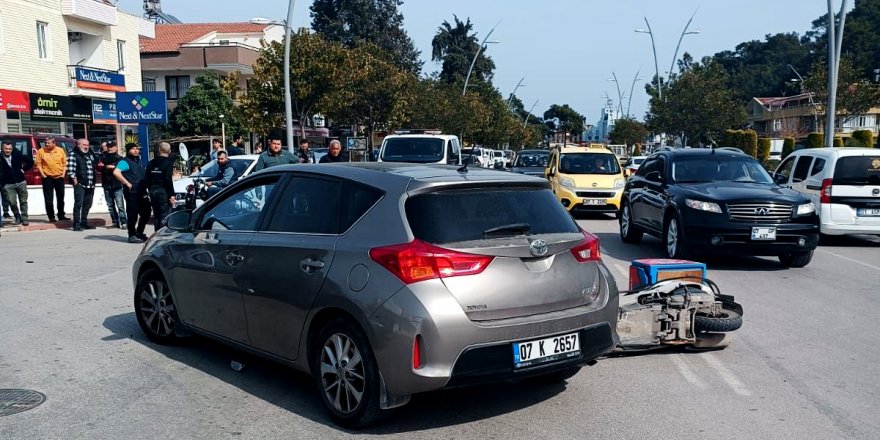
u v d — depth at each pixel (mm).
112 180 16234
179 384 5570
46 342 6727
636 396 5316
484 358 4355
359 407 4539
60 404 5121
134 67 36250
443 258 4324
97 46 33375
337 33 70188
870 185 13320
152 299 6621
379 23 71625
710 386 5543
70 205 18828
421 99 44375
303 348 4938
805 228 10484
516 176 5027
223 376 5770
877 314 7969
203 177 15812
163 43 50188
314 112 32906
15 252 12508
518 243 4562
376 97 38625
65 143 19391
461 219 4559
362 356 4488
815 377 5770
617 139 65312
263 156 13695
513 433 4621
